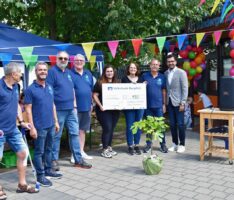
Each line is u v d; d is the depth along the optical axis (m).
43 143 5.14
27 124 4.91
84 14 8.81
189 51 8.77
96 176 5.58
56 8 9.98
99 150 7.60
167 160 6.49
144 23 9.10
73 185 5.16
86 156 6.75
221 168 5.88
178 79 7.02
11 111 4.61
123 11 8.04
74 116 6.04
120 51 9.43
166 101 7.27
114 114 7.04
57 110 5.73
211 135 6.27
